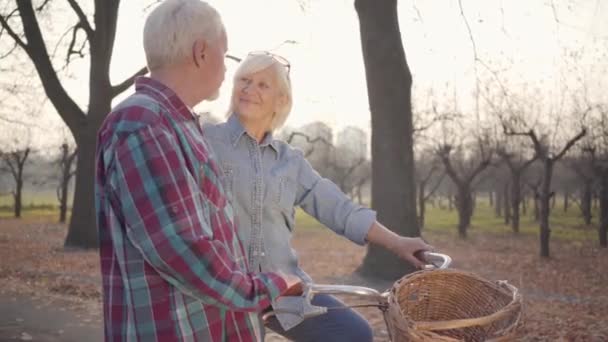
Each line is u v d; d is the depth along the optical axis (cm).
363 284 1000
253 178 215
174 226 134
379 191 993
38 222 2830
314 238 2306
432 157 3089
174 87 157
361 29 1009
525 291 1074
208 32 158
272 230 219
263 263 215
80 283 917
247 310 146
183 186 139
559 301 950
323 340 222
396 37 991
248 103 220
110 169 142
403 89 991
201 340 147
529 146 2483
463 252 1833
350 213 228
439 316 189
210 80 162
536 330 694
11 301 739
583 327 717
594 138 2209
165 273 138
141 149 138
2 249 1438
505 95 1644
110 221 145
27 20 1412
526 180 2966
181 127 149
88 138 1455
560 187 4025
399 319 156
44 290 838
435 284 188
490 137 2461
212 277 136
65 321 631
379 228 227
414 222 991
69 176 2870
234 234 163
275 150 225
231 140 218
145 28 158
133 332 144
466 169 3036
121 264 144
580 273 1341
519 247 2016
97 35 1439
